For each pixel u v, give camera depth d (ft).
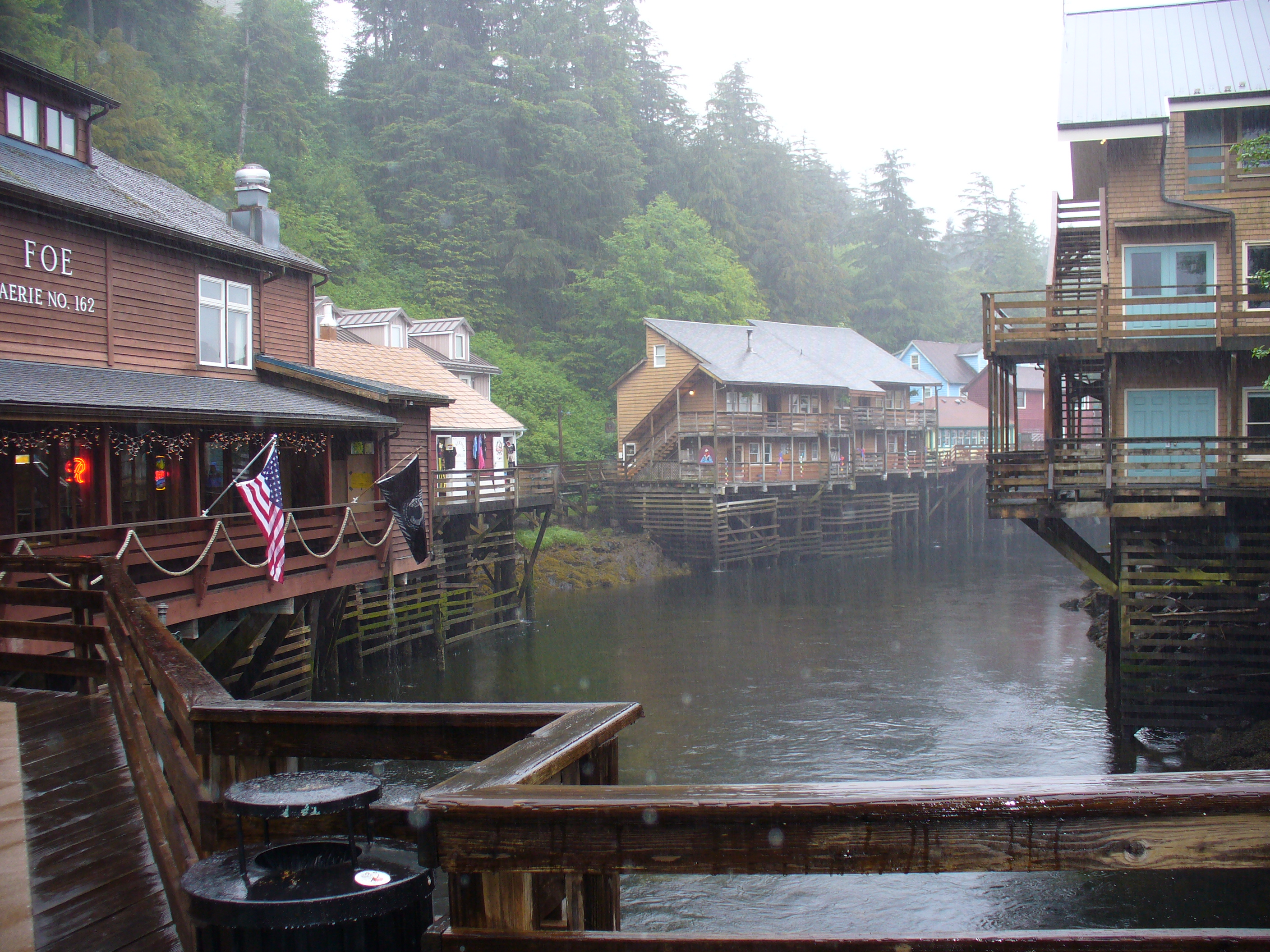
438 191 180.45
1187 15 69.36
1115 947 6.97
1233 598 52.90
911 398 206.18
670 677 73.77
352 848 8.87
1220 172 61.72
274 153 173.37
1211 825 6.22
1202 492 52.95
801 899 37.68
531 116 184.44
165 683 12.54
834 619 97.25
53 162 54.65
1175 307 62.49
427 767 51.37
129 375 52.16
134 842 16.05
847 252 282.77
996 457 56.49
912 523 177.88
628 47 225.76
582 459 154.81
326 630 67.77
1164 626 53.78
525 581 98.43
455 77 187.83
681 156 220.23
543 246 180.96
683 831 6.82
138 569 49.34
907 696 67.72
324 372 67.72
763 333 163.22
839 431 154.81
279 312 67.77
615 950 7.36
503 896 7.47
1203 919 35.12
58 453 47.39
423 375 106.01
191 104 169.27
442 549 82.99
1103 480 58.39
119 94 140.77
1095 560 57.26
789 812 6.59
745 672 75.20
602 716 9.25
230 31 195.11
